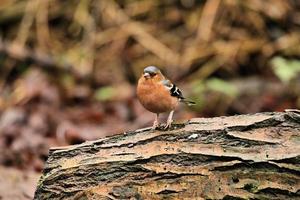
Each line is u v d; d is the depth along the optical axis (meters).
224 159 6.24
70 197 6.48
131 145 6.59
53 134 12.36
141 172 6.36
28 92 14.23
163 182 6.29
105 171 6.46
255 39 15.02
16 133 12.16
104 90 14.16
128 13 15.85
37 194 6.68
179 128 6.66
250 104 13.41
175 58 14.91
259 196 6.05
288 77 12.62
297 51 14.76
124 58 15.20
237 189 6.10
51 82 14.65
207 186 6.18
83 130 12.41
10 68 15.07
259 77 14.43
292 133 6.38
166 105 7.74
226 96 13.51
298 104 13.29
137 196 6.27
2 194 8.69
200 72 14.55
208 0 15.60
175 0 15.87
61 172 6.59
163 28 15.58
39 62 15.02
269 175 6.10
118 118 13.27
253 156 6.20
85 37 15.51
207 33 15.12
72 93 14.19
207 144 6.41
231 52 14.81
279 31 15.17
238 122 6.53
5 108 13.77
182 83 14.33
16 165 11.05
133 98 13.94
